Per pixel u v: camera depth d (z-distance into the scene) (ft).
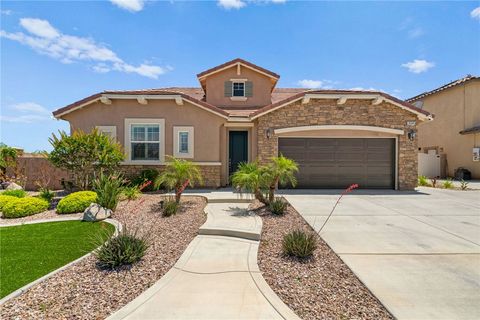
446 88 75.25
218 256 16.88
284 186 45.34
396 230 22.25
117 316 10.68
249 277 14.07
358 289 12.89
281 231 22.03
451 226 23.48
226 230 20.99
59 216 27.22
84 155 34.94
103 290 12.71
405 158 45.06
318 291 12.77
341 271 14.78
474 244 18.85
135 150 44.75
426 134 84.38
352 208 30.63
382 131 44.62
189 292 12.54
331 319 10.64
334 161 45.52
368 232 21.67
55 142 34.40
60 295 12.17
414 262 15.83
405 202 34.58
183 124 44.83
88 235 20.77
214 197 34.65
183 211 28.22
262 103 54.90
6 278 13.76
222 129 48.85
